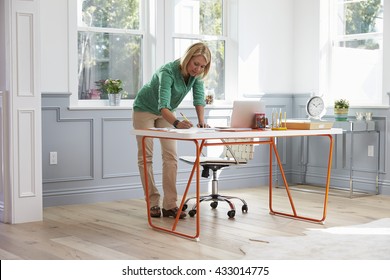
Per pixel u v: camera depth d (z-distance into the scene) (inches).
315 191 274.5
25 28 202.2
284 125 195.8
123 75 258.5
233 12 285.0
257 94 289.0
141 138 206.2
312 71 292.8
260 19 291.3
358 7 279.7
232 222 203.3
